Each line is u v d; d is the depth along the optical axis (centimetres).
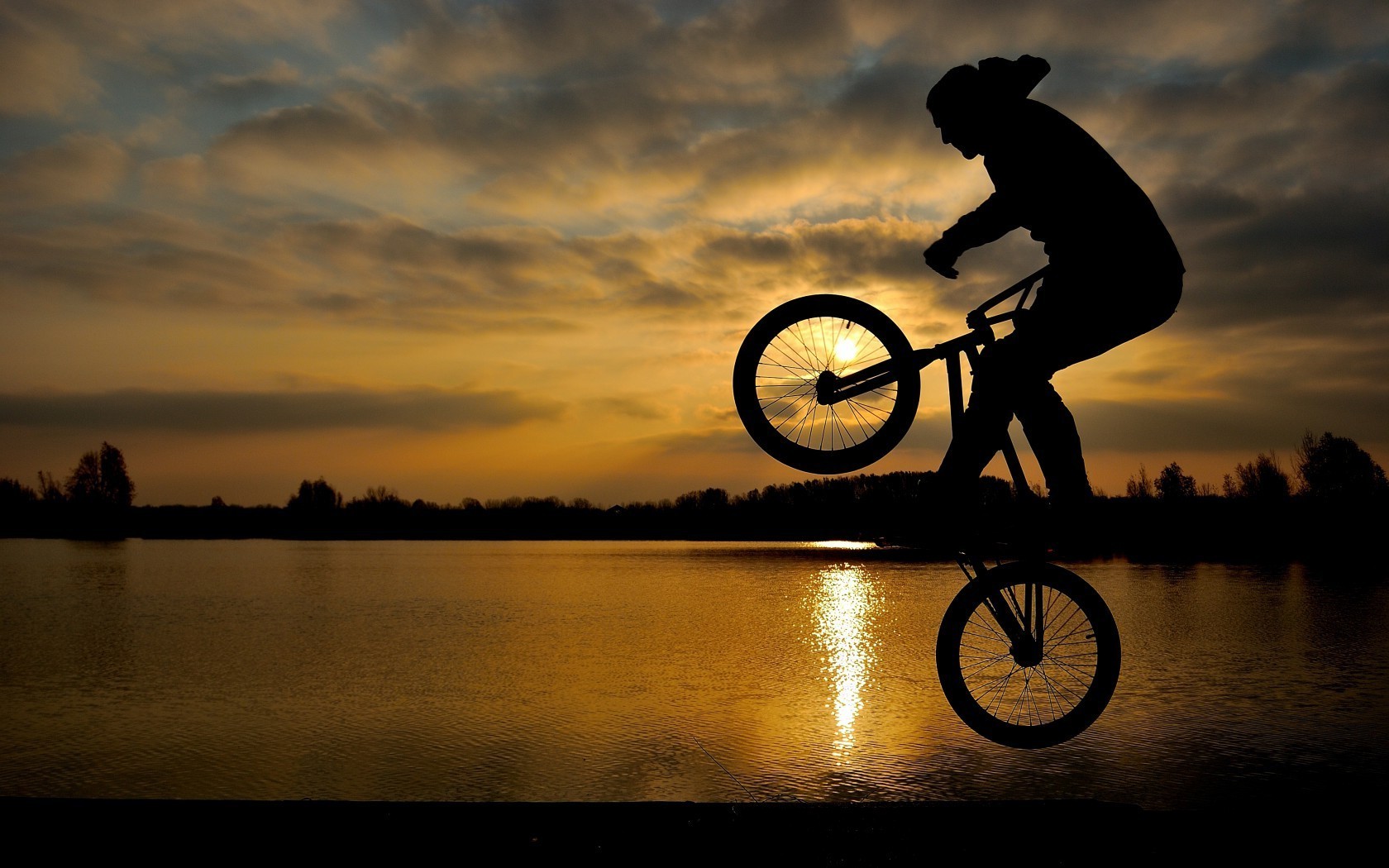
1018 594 550
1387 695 3678
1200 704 3556
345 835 415
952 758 3023
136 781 2684
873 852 410
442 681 4081
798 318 553
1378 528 10675
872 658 4647
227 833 410
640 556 12388
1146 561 10181
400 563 11075
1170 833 423
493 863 398
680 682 4062
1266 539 10956
